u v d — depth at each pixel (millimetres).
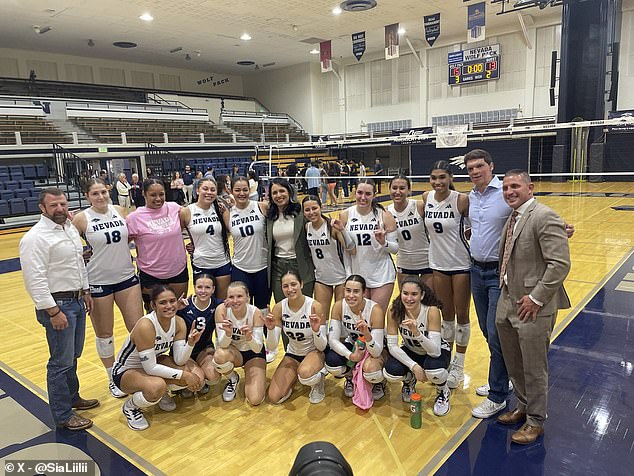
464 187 15938
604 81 15008
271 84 26016
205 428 2869
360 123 23156
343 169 16031
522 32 17891
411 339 2924
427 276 3387
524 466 2381
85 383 3512
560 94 15617
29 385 3486
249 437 2754
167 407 3102
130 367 2945
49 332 2707
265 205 3635
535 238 2420
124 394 3301
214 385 3461
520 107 18391
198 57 22281
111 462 2549
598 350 3648
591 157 15680
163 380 2887
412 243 3373
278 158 20406
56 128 17375
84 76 21828
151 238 3324
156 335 2893
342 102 23625
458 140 9844
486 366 3555
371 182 3248
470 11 13453
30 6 14164
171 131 20828
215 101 24328
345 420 2910
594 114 15328
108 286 3201
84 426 2877
